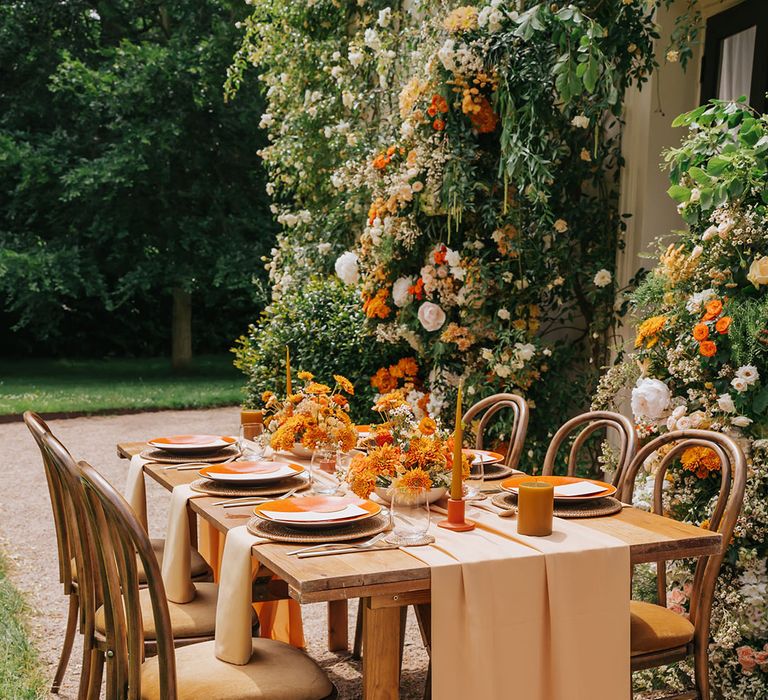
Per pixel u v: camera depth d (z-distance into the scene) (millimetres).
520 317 4793
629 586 2160
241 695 2100
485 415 3812
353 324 5785
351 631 3904
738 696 2957
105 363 17797
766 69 4215
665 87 4629
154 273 14281
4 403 11375
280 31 7465
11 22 14273
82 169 13297
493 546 2127
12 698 3070
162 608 1981
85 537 2543
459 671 1997
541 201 4512
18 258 13430
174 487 2783
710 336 3154
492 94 4680
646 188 4613
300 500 2432
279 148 7508
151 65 13438
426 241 5094
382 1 6496
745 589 2916
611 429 4676
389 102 6184
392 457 2406
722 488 2496
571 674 2090
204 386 13789
